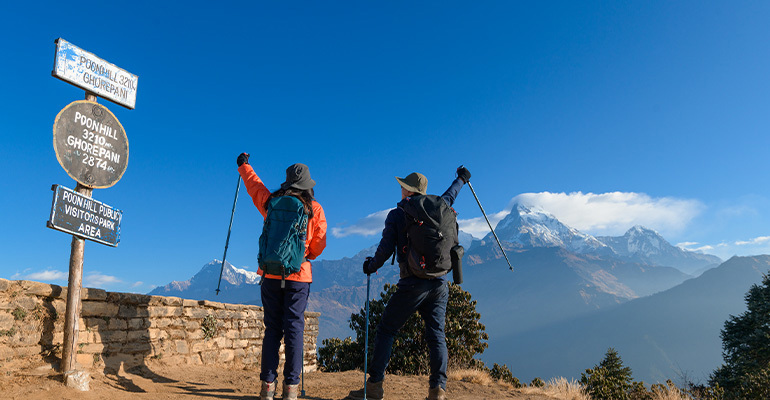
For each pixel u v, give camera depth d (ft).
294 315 14.71
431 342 15.17
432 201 14.80
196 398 15.51
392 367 39.06
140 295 19.45
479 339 43.32
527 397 21.22
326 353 44.91
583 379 32.58
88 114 15.70
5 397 12.60
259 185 15.70
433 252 14.30
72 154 14.98
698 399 34.91
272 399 14.75
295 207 14.52
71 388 14.11
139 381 17.21
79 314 16.05
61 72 14.76
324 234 15.35
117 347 18.10
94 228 15.62
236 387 18.31
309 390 18.98
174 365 20.80
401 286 14.82
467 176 17.76
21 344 14.37
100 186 15.97
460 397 19.75
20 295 14.51
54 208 14.07
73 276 15.07
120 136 16.94
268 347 14.85
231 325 25.50
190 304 22.59
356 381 22.18
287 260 13.79
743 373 95.25
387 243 14.90
